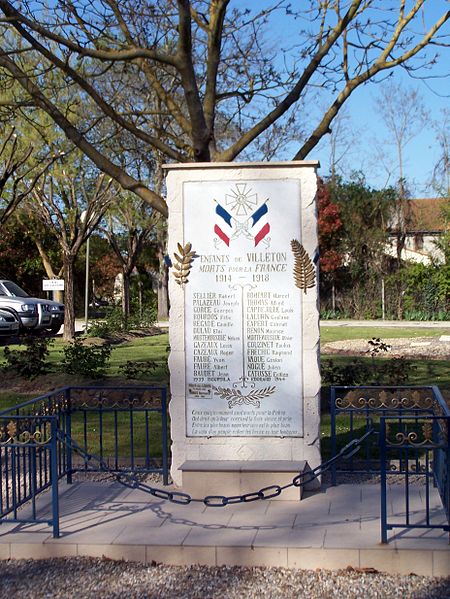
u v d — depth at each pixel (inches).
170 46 460.4
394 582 210.2
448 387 519.8
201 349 288.4
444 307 1542.8
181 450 291.3
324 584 209.3
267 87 422.6
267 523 248.1
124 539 235.1
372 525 242.8
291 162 282.7
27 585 213.3
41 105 371.6
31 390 560.4
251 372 286.4
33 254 1679.4
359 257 1627.7
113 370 659.4
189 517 257.1
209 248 287.0
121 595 204.8
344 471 315.9
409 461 331.0
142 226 1171.9
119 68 522.0
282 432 285.4
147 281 1849.2
